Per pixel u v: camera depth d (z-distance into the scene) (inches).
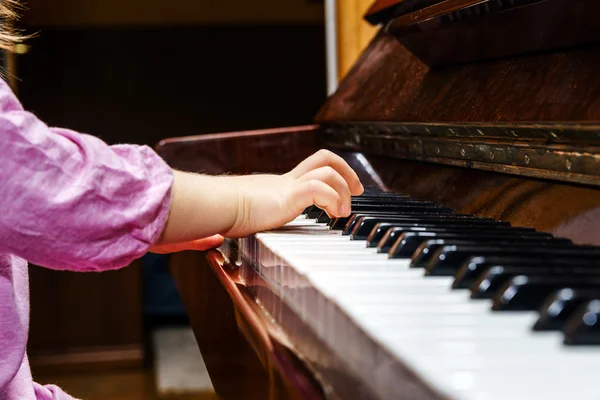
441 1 39.6
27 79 123.3
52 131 25.1
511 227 28.0
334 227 32.1
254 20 129.1
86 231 24.4
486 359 13.2
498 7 30.4
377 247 25.4
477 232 26.2
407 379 12.9
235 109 131.1
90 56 125.0
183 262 47.5
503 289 17.1
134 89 127.3
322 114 53.2
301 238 28.7
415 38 40.5
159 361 125.7
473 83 36.8
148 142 129.1
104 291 124.0
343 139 50.3
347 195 31.3
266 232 30.7
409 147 40.4
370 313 16.0
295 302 21.4
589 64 28.1
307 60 131.6
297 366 17.4
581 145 25.7
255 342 20.9
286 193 30.3
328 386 16.2
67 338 123.7
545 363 13.1
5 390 30.0
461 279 19.1
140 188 26.0
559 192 27.8
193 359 126.3
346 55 73.5
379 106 45.8
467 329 15.3
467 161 34.2
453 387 11.5
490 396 11.2
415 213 32.9
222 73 130.0
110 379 119.0
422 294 18.5
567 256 21.4
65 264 24.8
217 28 128.6
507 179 31.9
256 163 55.4
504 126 29.9
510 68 34.1
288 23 130.2
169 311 144.9
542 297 16.9
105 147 25.8
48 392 35.1
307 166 32.9
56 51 123.7
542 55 32.1
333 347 17.1
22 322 28.7
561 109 27.7
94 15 123.6
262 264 27.3
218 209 28.6
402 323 15.5
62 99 125.0
